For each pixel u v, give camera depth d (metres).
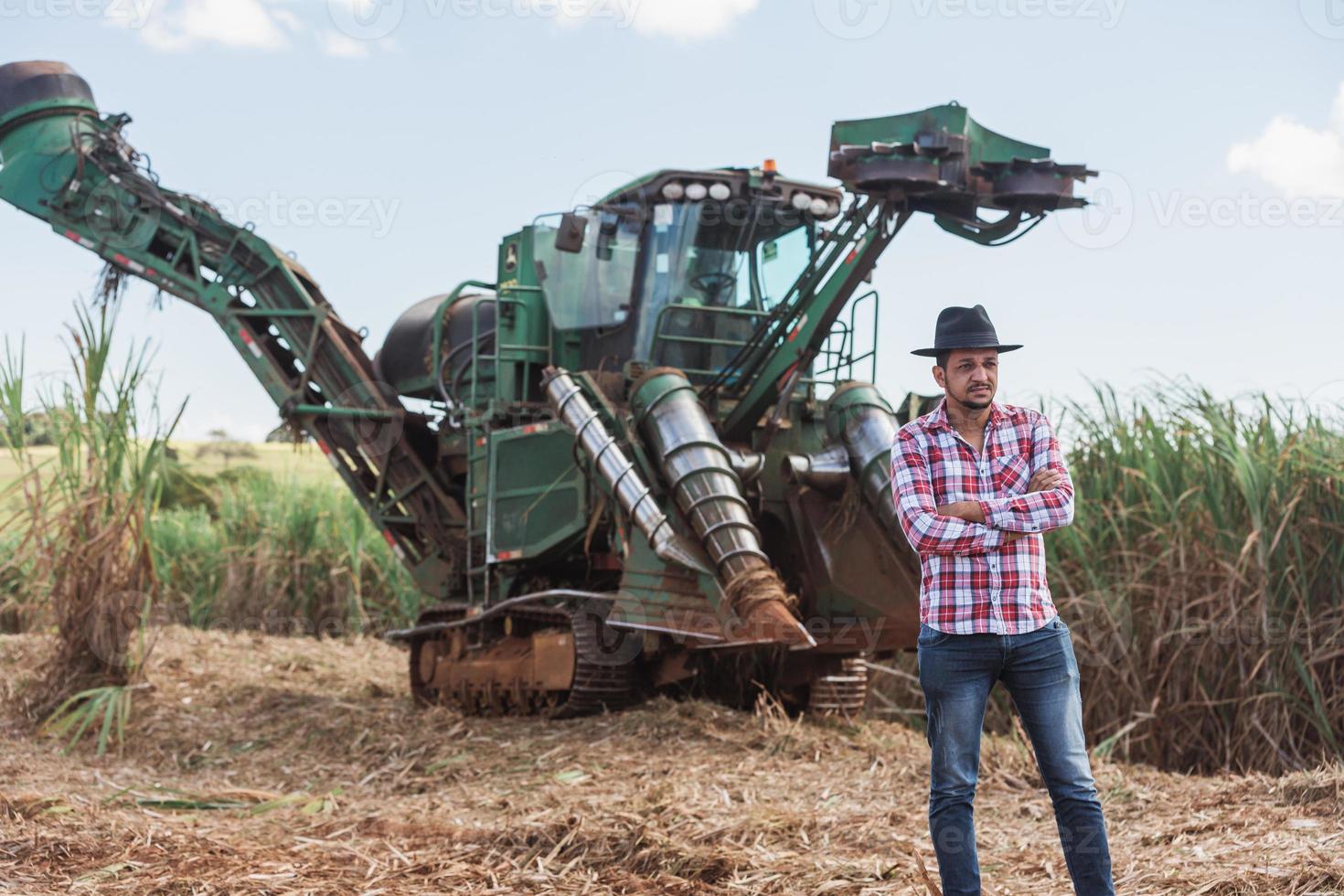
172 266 9.94
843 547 7.24
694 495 6.87
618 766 6.42
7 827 4.96
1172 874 3.95
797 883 4.11
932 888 3.59
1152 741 7.16
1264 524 6.98
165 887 4.14
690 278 7.94
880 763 6.26
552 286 8.21
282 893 4.11
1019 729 6.91
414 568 9.84
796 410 7.83
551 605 7.86
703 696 8.07
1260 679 6.92
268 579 12.62
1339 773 5.03
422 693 8.88
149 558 8.60
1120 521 7.66
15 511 8.38
